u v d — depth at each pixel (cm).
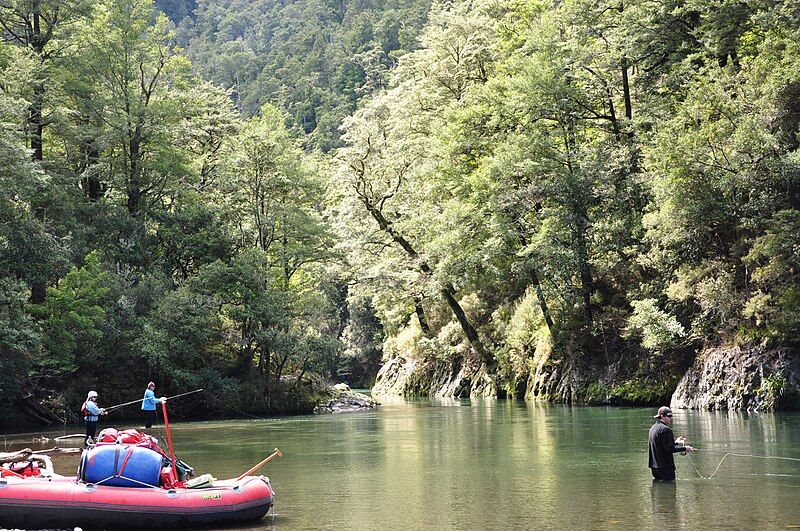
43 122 4647
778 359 3216
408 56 6300
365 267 5638
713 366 3425
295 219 4828
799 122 3238
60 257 3934
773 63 3303
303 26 19788
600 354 4359
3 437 3045
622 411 3619
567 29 4597
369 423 3503
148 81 5406
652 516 1285
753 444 2156
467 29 5884
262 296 4394
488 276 5203
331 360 4656
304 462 2106
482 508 1395
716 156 3272
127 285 4416
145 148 5209
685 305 3725
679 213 3341
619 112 4816
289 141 4941
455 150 5100
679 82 4000
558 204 4309
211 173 5603
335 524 1284
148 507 1265
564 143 4516
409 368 6825
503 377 5347
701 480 1634
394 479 1772
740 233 3406
